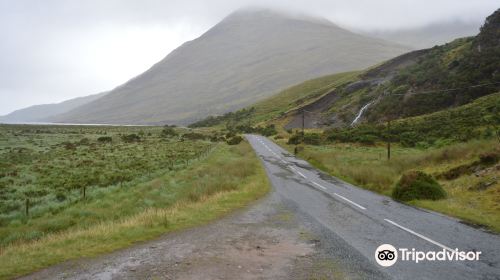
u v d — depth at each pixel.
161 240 9.91
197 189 19.89
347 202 16.33
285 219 12.66
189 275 7.29
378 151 45.56
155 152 48.69
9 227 14.53
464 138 39.00
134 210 16.38
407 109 77.25
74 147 53.00
